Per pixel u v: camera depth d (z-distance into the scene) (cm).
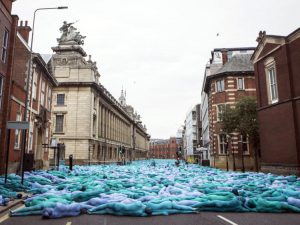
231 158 3975
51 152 4619
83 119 5394
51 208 952
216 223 869
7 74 2108
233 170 3612
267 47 2633
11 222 875
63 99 5512
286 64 2339
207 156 5869
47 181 1805
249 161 3922
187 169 3809
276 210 1047
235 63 4378
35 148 2977
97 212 1005
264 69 2705
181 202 1095
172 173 3002
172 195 1266
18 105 2392
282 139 2361
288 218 948
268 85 2636
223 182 1983
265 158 2631
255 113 3244
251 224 857
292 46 2314
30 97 2758
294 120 2219
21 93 2464
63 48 5822
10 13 2156
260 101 2775
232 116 3297
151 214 986
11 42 2156
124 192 1347
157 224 854
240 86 4188
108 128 7238
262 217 962
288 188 1512
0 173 1983
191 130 9694
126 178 2333
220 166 4072
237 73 4191
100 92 6184
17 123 1497
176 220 911
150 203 1041
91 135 5469
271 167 2506
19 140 2406
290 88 2281
